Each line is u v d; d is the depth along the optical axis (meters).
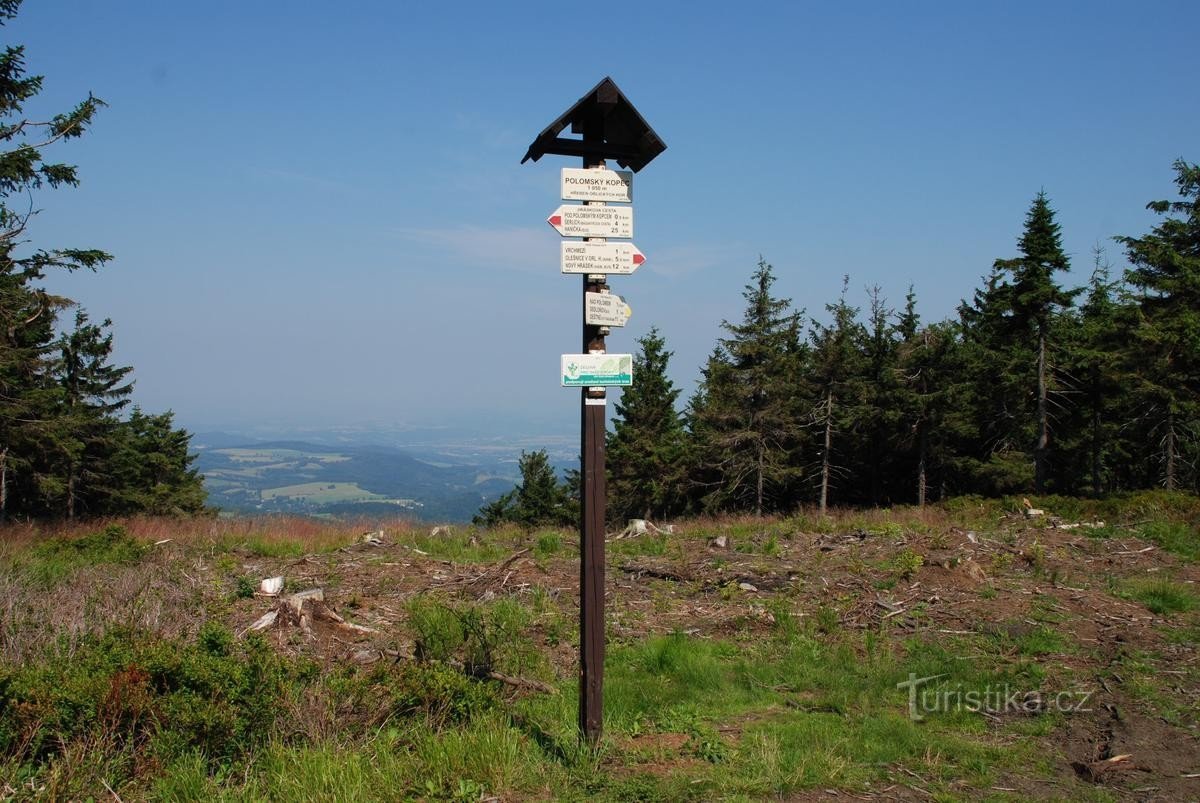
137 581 9.18
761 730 5.95
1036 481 30.16
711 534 16.12
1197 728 6.09
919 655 7.79
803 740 5.74
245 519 17.95
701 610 9.62
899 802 4.88
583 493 5.26
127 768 4.62
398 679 5.86
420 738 5.23
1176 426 28.52
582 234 5.12
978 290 38.88
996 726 6.20
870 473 37.91
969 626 8.81
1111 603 9.84
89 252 19.06
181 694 5.04
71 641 6.23
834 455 37.66
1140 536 14.22
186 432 45.09
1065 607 9.59
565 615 9.30
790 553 13.27
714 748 5.48
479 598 10.16
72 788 4.30
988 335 36.94
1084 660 7.76
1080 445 34.12
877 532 14.65
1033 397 32.91
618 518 39.69
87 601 7.81
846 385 35.16
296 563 12.64
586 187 5.14
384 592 10.52
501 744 5.09
